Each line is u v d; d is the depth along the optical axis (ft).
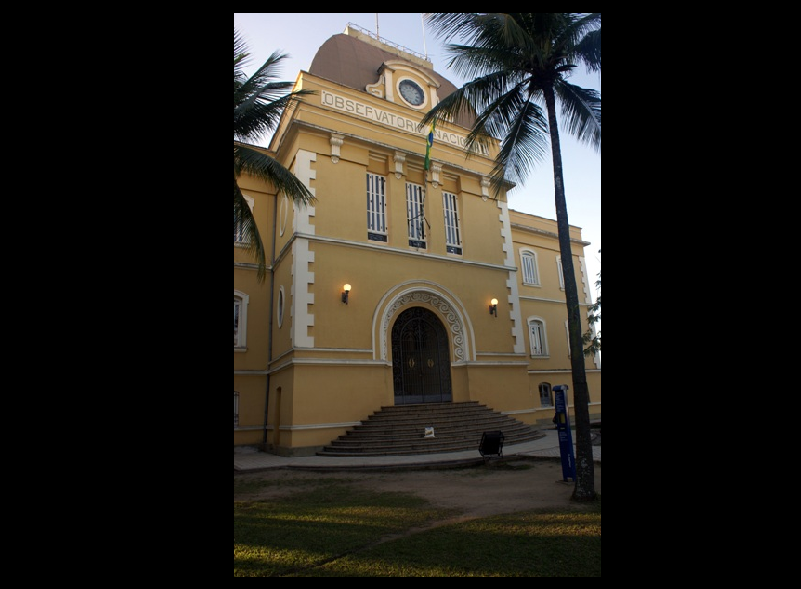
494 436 35.35
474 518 19.65
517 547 15.37
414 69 60.34
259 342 52.24
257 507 23.07
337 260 47.14
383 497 24.95
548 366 72.49
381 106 54.95
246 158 31.76
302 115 49.21
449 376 52.13
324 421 42.68
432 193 56.39
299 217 46.11
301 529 18.52
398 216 52.95
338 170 49.85
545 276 77.71
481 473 32.32
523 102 30.58
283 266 50.60
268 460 39.40
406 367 50.83
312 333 44.04
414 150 56.08
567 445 27.91
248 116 32.40
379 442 41.24
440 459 36.60
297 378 42.39
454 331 53.72
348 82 56.44
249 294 52.95
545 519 18.98
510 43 24.52
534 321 73.77
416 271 52.19
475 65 28.37
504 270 59.82
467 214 58.70
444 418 46.06
